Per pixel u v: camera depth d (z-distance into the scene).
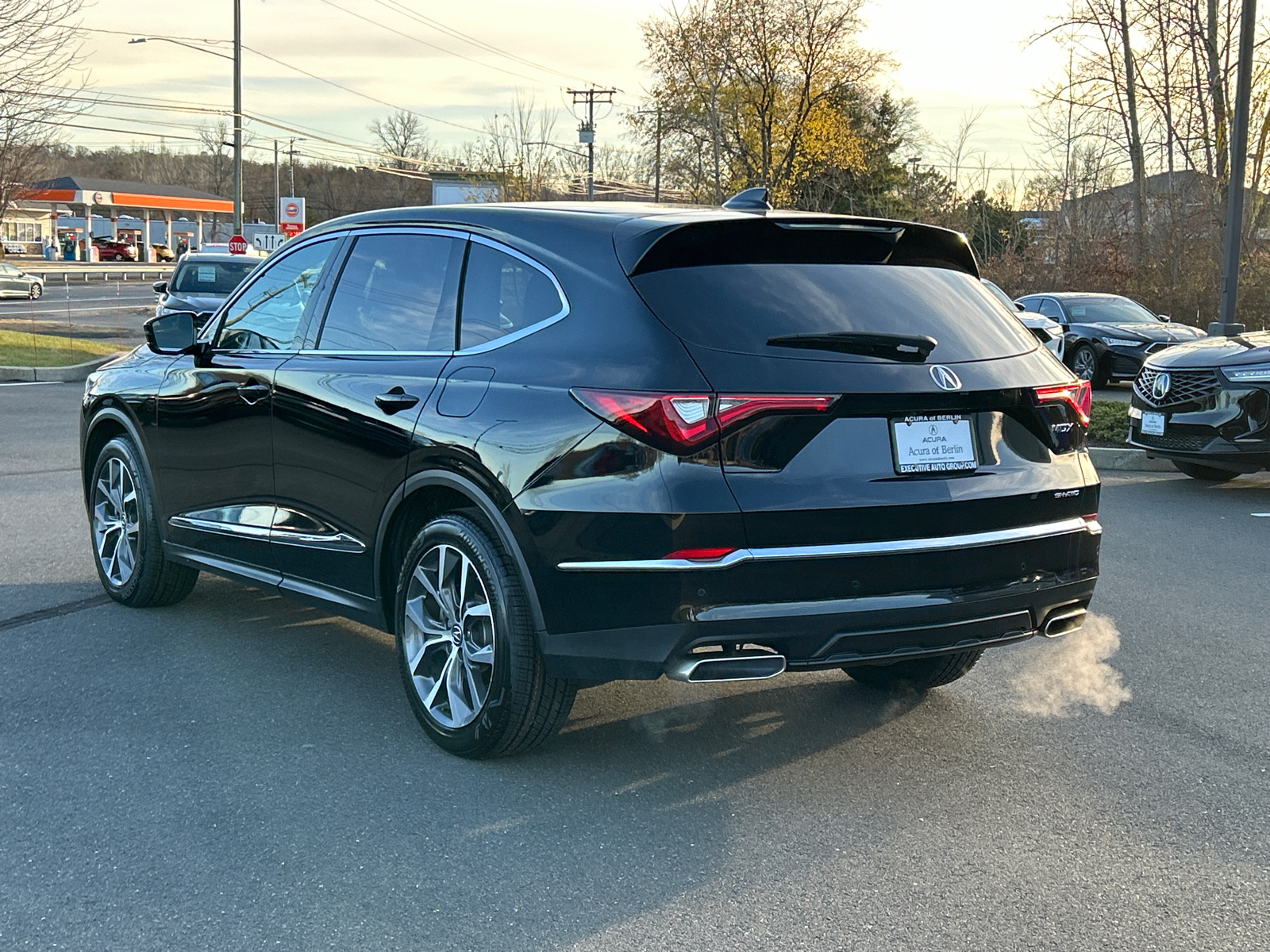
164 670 4.96
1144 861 3.40
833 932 2.98
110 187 91.12
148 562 5.67
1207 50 30.58
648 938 2.94
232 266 19.39
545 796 3.79
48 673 4.89
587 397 3.54
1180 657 5.48
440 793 3.79
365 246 4.71
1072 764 4.14
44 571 6.58
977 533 3.68
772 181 48.38
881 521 3.53
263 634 5.51
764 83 46.78
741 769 4.05
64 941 2.88
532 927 2.98
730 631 3.43
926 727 4.49
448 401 3.98
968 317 3.95
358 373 4.42
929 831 3.58
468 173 60.72
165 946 2.87
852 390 3.49
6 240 83.56
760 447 3.44
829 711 4.66
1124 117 34.22
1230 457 10.05
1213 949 2.93
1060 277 36.31
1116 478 11.41
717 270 3.68
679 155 49.12
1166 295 30.19
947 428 3.68
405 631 4.21
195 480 5.31
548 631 3.65
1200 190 30.88
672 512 3.38
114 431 6.03
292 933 2.93
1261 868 3.37
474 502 3.92
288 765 3.99
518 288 3.98
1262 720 4.63
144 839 3.42
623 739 4.30
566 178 61.50
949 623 3.65
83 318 36.12
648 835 3.52
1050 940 2.96
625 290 3.63
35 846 3.38
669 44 46.44
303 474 4.65
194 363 5.32
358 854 3.36
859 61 47.12
